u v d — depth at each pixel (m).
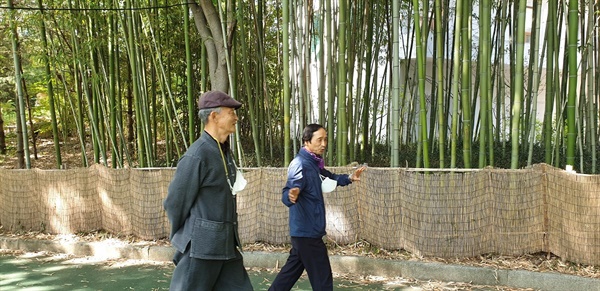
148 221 4.61
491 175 3.77
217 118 2.32
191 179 2.21
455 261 3.78
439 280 3.66
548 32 4.55
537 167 3.72
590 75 5.56
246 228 4.38
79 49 5.75
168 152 6.67
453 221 3.82
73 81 7.96
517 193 3.73
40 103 10.72
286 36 4.38
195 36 7.18
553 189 3.64
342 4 4.26
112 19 5.61
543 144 7.09
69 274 3.98
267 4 7.99
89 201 4.91
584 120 6.79
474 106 6.82
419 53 4.00
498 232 3.80
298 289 3.51
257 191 4.36
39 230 5.05
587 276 3.35
